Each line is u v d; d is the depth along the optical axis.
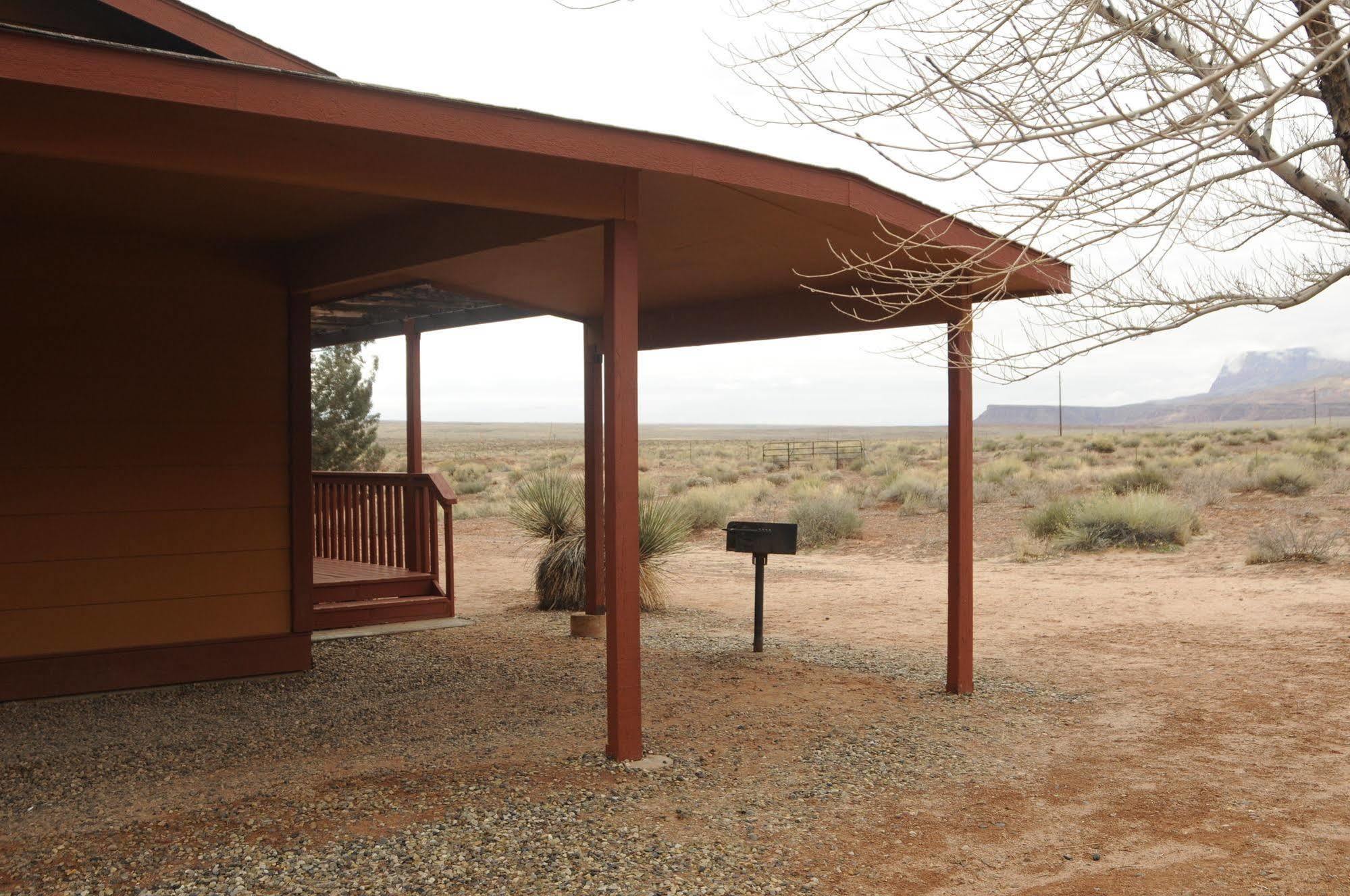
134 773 4.98
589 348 9.20
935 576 13.77
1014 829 4.23
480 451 76.69
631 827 4.13
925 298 3.83
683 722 5.97
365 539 11.15
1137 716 6.20
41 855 3.83
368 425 19.28
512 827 4.09
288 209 6.19
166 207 6.11
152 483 7.03
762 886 3.58
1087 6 3.10
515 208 4.70
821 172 5.25
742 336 8.40
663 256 6.62
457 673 7.47
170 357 7.12
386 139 4.36
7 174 5.20
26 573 6.58
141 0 5.40
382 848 3.85
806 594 12.17
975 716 6.20
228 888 3.48
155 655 6.98
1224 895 3.56
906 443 59.69
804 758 5.23
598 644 8.68
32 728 5.91
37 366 6.64
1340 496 17.83
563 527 11.35
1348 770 5.08
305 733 5.77
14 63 3.23
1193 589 11.52
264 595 7.46
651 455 56.94
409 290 9.16
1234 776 4.98
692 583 13.23
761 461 42.66
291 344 7.57
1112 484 20.61
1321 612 9.69
